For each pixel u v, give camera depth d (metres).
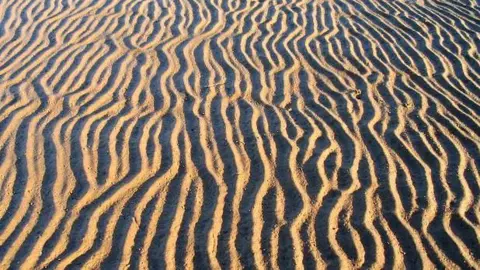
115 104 2.56
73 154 2.24
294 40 3.18
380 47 3.11
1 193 2.07
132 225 1.94
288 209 2.01
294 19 3.44
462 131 2.39
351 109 2.54
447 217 1.98
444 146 2.30
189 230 1.93
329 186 2.10
